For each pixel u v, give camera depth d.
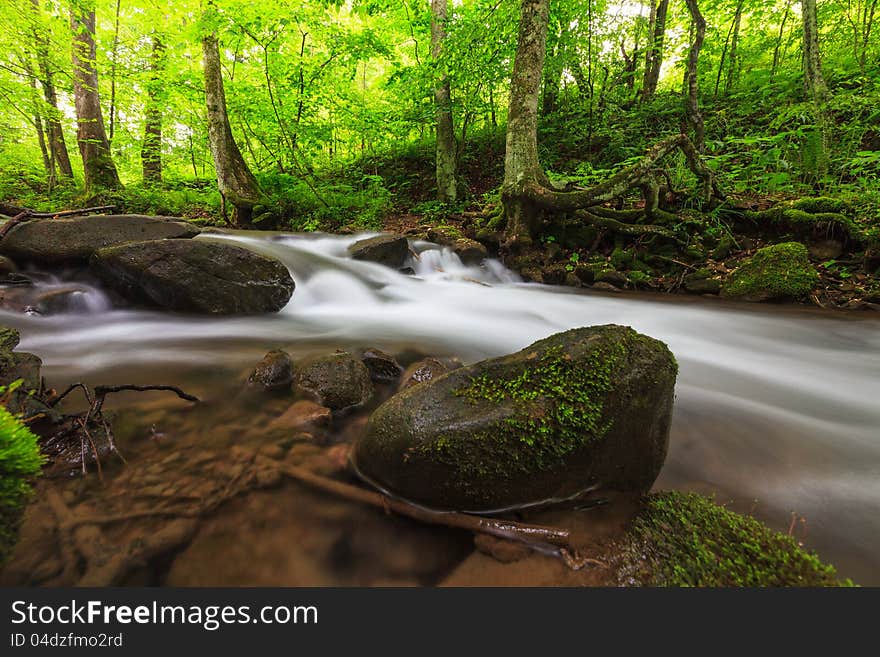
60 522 1.52
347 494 1.76
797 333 4.99
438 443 1.65
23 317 3.86
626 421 1.74
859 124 8.58
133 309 4.56
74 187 12.99
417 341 4.26
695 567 1.40
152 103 12.07
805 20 7.77
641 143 10.95
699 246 7.48
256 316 4.71
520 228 8.09
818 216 6.56
